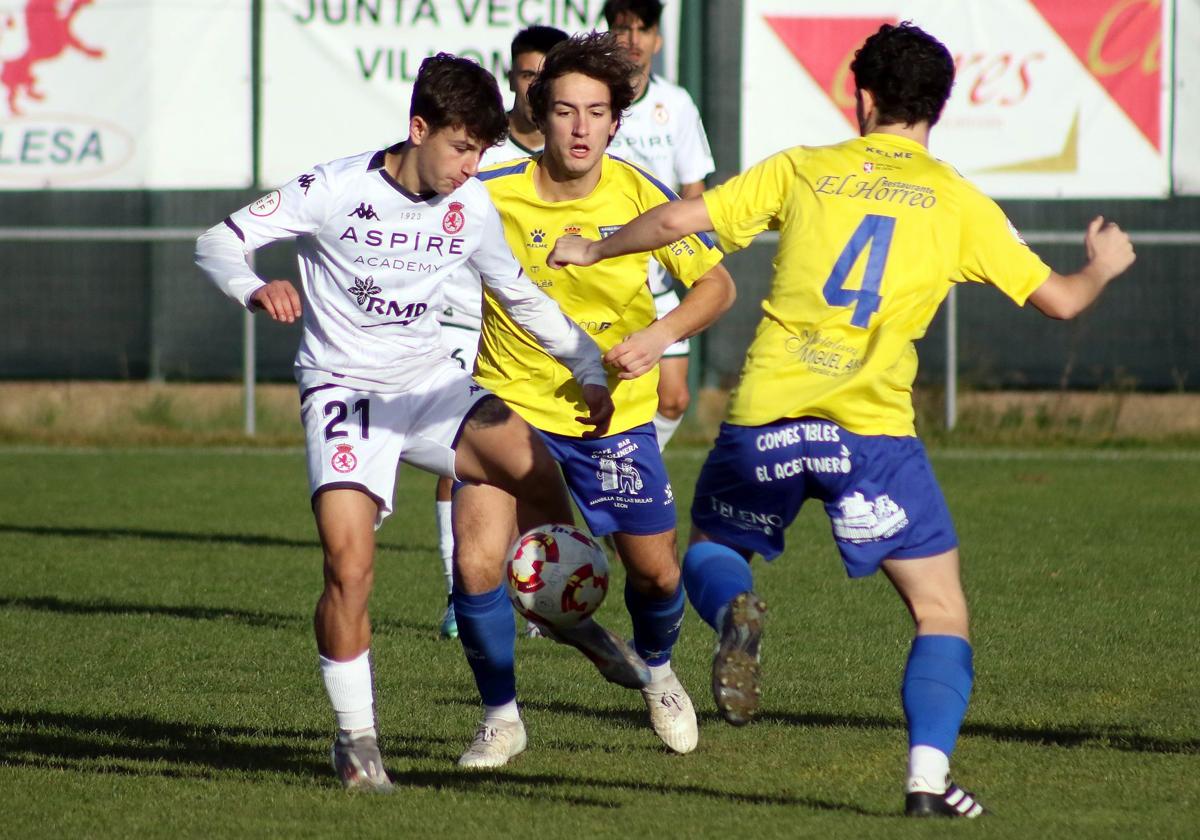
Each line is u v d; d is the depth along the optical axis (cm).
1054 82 5816
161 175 5925
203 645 2495
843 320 1527
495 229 1733
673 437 5400
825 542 3562
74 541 3616
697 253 1834
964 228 1546
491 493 1791
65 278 5850
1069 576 3092
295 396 5778
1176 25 5794
